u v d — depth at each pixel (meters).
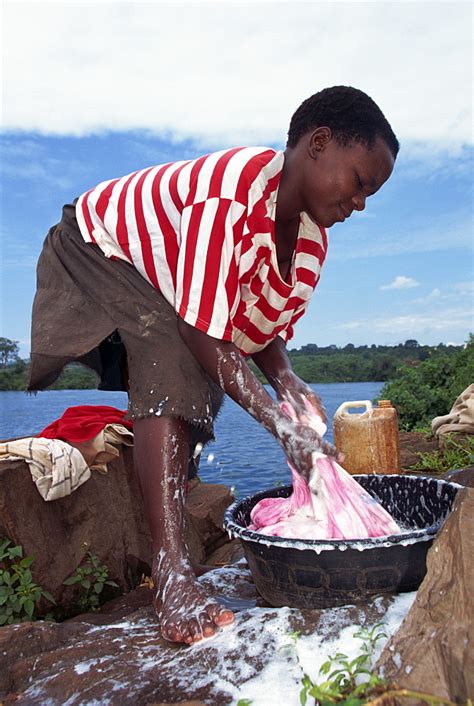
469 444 5.85
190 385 2.48
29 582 2.92
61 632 2.39
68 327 2.77
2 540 3.05
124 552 3.64
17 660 2.23
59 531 3.29
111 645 2.19
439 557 1.77
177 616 2.16
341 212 2.59
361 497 2.43
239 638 2.02
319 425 2.88
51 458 3.21
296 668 1.82
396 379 11.77
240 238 2.46
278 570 2.22
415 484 2.82
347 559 2.09
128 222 2.70
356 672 1.60
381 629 1.90
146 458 2.45
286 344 3.31
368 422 4.36
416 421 10.93
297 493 2.53
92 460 3.51
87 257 2.87
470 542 1.70
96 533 3.44
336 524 2.32
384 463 4.36
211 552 4.36
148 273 2.64
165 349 2.52
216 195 2.44
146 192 2.70
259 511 2.66
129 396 2.59
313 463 2.37
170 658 2.04
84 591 3.33
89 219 2.88
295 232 2.87
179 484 2.44
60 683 1.96
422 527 2.77
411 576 2.13
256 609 2.28
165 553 2.36
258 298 2.73
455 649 1.50
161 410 2.44
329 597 2.15
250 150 2.64
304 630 1.98
